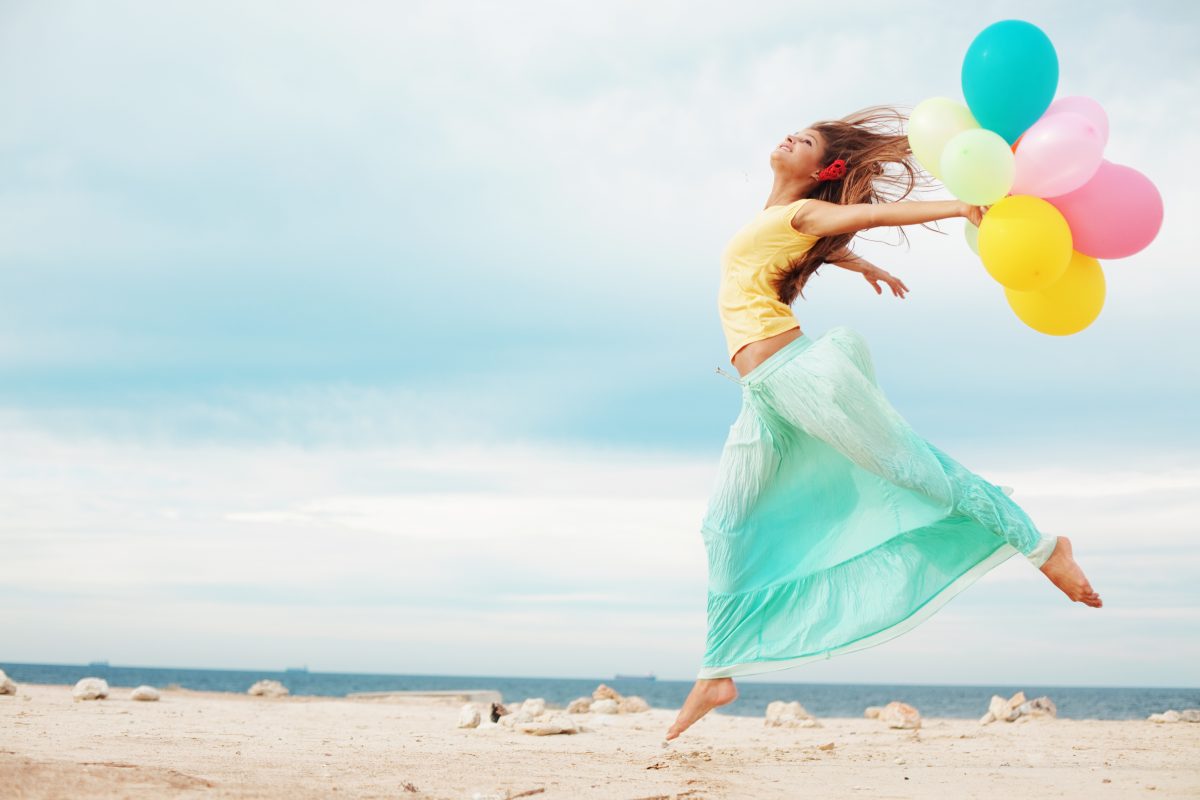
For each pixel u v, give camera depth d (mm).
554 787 3373
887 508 4586
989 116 4027
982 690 119062
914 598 4492
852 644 4535
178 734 5129
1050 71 3926
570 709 9023
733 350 4656
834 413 4309
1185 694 103188
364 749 4633
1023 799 3463
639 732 6660
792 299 4746
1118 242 4020
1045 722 8125
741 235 4609
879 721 8789
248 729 5781
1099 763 4812
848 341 4453
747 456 4664
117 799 2512
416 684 120438
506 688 109062
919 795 3555
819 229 4414
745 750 5312
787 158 4770
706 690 4742
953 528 4480
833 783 3893
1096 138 3850
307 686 104625
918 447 4336
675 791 3408
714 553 4762
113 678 101812
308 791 2912
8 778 2605
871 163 4754
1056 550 4195
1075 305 4234
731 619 4730
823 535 4691
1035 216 3865
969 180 3854
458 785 3336
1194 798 3541
